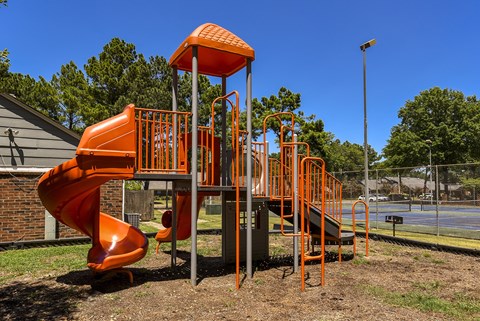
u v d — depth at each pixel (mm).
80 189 5305
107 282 5938
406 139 48125
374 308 4660
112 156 5199
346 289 5555
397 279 6234
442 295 5293
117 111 26438
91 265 5648
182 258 8203
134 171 5387
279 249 9359
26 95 28672
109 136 5207
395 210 24812
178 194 7125
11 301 4949
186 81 27938
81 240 10203
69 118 30734
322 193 5797
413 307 4711
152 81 29562
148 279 6195
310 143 28906
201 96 28406
